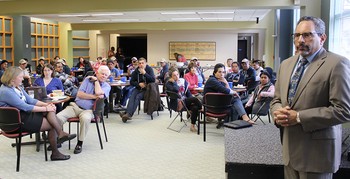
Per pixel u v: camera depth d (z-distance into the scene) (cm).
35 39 1174
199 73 712
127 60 1755
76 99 454
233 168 269
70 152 439
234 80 729
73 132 544
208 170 377
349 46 544
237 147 304
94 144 477
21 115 372
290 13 985
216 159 416
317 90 173
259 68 823
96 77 466
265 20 1289
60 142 438
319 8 654
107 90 473
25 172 366
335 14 604
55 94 464
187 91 599
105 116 672
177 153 439
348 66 169
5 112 357
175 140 502
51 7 795
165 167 387
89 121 439
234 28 1324
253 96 547
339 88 166
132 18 1200
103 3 770
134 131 556
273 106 201
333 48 609
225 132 359
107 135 529
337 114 164
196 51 1593
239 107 518
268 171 264
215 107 481
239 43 1833
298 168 182
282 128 197
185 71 884
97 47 1686
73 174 362
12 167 380
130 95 666
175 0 741
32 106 379
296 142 183
